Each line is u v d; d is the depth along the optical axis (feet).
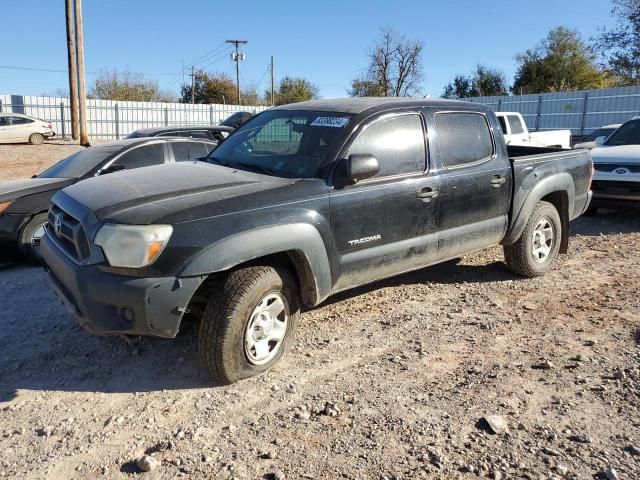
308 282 13.35
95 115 110.22
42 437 10.69
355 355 14.06
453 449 10.17
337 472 9.57
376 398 11.97
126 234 11.21
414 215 15.38
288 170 14.23
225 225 11.83
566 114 98.37
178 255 11.34
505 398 11.92
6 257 21.94
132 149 24.98
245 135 16.78
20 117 87.97
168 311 11.39
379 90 166.61
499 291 18.79
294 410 11.50
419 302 17.72
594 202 29.78
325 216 13.41
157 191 12.63
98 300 11.54
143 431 10.85
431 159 15.92
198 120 122.21
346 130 14.35
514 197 18.29
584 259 22.85
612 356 13.80
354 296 18.17
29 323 16.06
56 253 12.82
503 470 9.59
